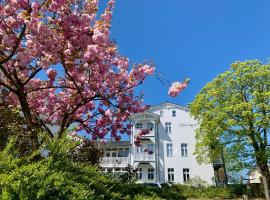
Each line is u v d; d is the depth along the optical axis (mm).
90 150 11469
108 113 12914
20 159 3850
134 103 12828
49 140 4438
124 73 11688
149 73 11398
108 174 6188
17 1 9133
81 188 3857
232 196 34094
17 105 11906
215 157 33219
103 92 11586
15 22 9266
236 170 30812
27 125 8977
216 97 33375
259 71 31750
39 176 3498
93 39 9336
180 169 43219
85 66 9969
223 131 31234
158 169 43062
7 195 3193
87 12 10109
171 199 8531
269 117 29375
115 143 45281
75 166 4625
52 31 9219
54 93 12758
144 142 44125
